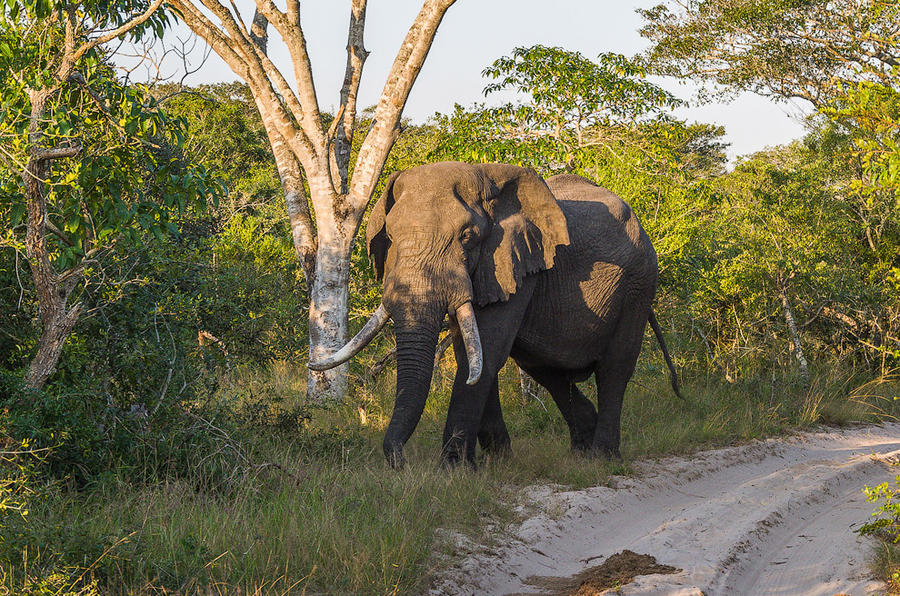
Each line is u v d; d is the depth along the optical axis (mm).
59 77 9047
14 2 8992
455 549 8305
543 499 10562
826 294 22625
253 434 11023
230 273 12742
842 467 13898
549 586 8062
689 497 12094
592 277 12625
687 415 16703
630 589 7691
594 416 13711
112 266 9898
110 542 6910
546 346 12523
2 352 9891
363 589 7066
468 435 11383
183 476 9367
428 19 16797
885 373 21875
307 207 18203
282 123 17203
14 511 7102
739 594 8266
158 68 9547
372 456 11789
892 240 25234
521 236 11586
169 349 10258
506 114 18656
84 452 8891
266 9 17047
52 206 9195
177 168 9898
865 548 9594
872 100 8344
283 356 15312
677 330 21344
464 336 10781
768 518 10570
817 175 26406
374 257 11547
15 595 5914
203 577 6801
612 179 18156
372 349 19047
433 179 11203
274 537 7590
